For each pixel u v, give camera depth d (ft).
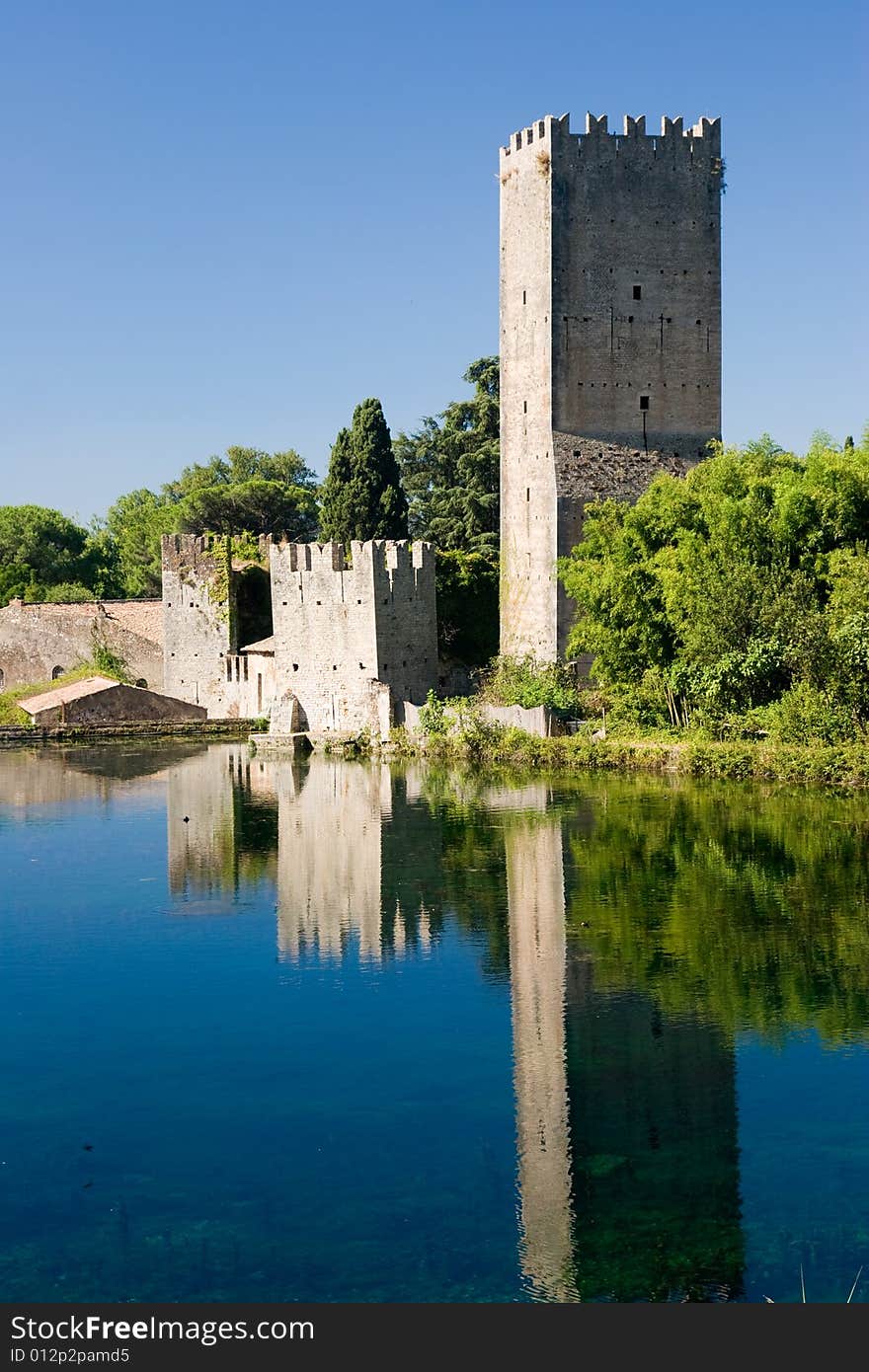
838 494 213.46
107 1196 74.74
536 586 264.72
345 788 211.61
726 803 176.76
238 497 441.68
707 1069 89.45
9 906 136.05
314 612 274.36
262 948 119.75
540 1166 76.89
